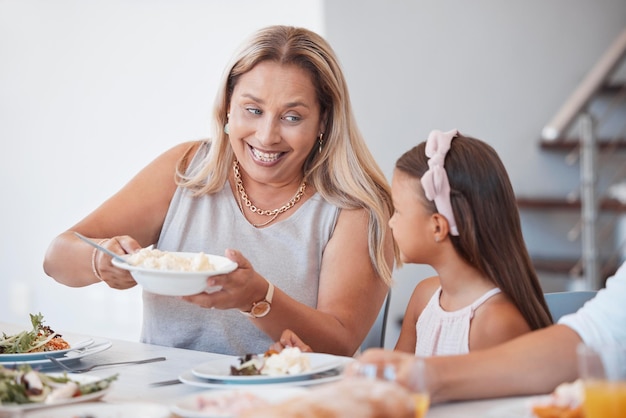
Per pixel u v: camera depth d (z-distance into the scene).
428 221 1.86
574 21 5.96
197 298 1.89
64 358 1.88
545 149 5.66
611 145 5.69
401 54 4.77
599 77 5.44
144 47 4.96
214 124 2.45
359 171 2.44
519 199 5.46
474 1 5.22
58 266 2.28
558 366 1.48
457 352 1.84
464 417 1.37
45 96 5.26
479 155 1.83
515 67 5.52
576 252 5.76
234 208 2.47
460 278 1.86
